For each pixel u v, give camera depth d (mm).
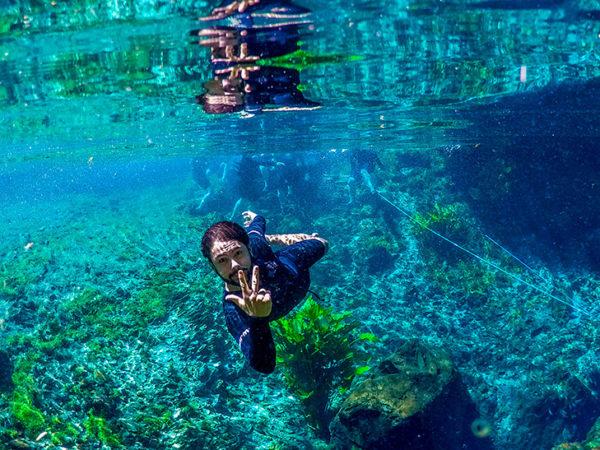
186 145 23250
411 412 8070
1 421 8180
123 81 9617
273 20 6438
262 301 2029
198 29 6668
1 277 16328
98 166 44219
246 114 13891
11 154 21641
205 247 2504
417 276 17156
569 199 18641
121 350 10961
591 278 17312
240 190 23188
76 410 8648
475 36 7621
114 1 5629
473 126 18281
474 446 9602
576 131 17828
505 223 19719
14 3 5559
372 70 9727
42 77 9008
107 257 18000
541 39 7867
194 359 10812
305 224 20859
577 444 9328
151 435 8148
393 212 21156
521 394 11773
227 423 8992
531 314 15188
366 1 5969
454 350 13508
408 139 22781
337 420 8531
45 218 29875
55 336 11648
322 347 9031
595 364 12633
